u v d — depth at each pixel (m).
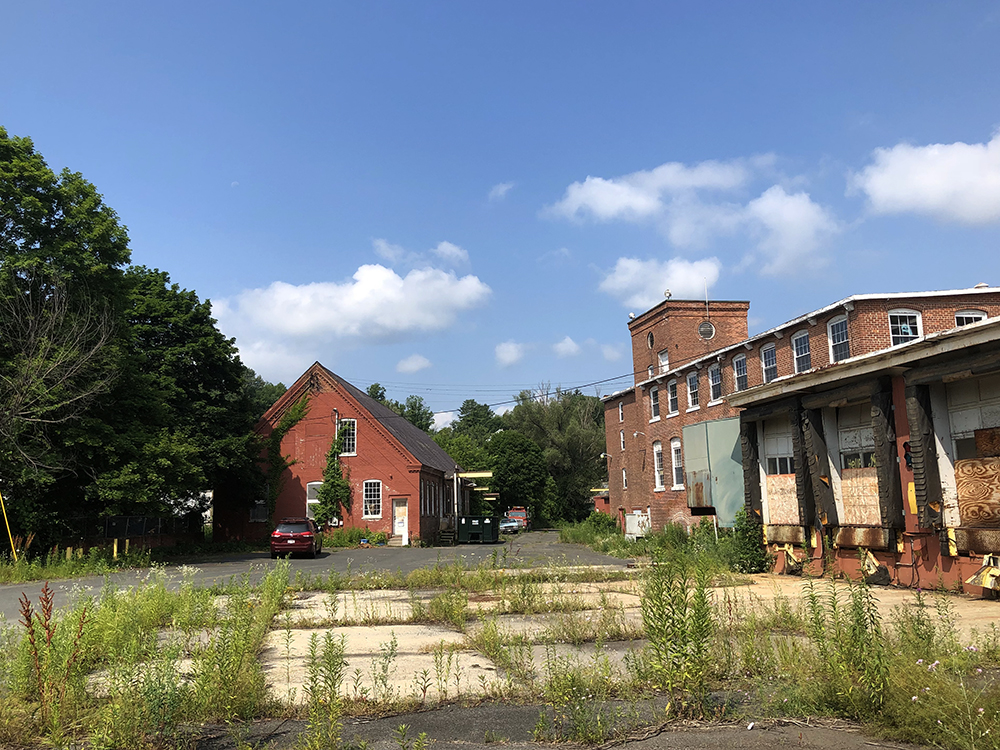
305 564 27.64
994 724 5.07
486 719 6.33
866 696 6.00
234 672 6.69
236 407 41.81
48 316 26.25
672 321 44.25
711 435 23.89
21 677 6.57
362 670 8.25
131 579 21.11
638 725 6.00
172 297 39.78
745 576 17.94
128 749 5.47
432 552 34.38
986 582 12.47
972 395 13.48
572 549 34.53
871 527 15.57
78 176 29.19
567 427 83.38
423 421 106.12
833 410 17.59
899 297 24.25
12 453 25.23
